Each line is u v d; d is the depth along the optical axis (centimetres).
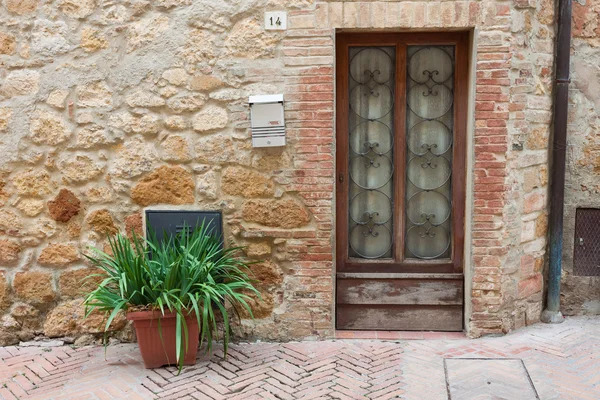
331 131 416
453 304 447
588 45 457
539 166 447
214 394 353
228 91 417
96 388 365
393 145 444
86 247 435
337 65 435
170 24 415
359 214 454
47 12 420
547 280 471
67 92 424
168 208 429
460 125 436
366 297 451
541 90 437
